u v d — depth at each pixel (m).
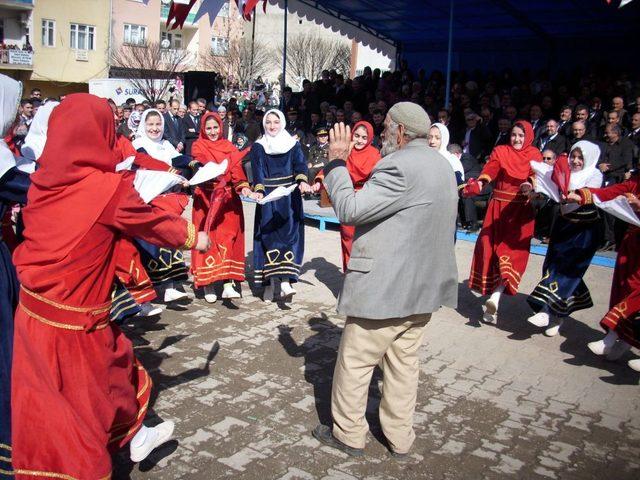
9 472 2.95
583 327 6.09
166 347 5.08
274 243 6.09
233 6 35.91
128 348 3.03
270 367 4.78
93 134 2.74
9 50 30.42
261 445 3.71
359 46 35.44
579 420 4.24
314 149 11.87
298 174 6.07
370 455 3.68
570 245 5.45
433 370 4.90
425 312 3.40
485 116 11.59
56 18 31.69
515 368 5.04
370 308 3.30
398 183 3.22
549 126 9.88
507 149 5.91
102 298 2.83
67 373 2.73
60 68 32.28
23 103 12.15
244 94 28.16
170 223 2.94
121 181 2.77
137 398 3.17
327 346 5.23
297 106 15.71
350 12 14.95
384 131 3.52
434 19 14.74
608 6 12.06
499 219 5.94
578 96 12.40
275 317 5.90
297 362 4.89
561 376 4.93
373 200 3.22
